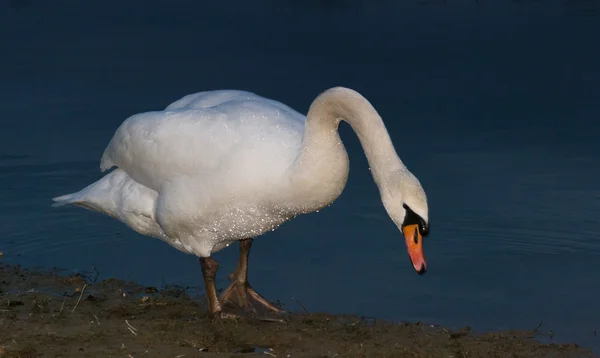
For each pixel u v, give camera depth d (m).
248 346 9.86
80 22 29.16
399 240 13.21
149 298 11.41
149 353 9.30
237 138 10.02
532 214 13.81
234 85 20.92
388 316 10.97
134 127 10.80
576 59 22.72
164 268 12.66
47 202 14.58
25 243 13.29
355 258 12.64
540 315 10.97
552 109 18.95
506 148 16.69
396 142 17.08
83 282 12.02
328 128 9.53
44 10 31.09
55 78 22.02
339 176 9.65
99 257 12.95
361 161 16.14
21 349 9.23
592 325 10.68
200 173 10.17
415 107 19.23
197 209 10.28
